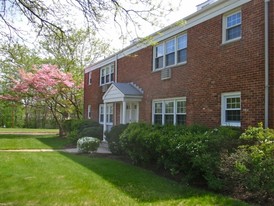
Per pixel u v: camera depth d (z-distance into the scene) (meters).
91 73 23.41
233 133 7.87
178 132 8.50
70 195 6.19
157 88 13.73
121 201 5.80
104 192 6.45
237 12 9.59
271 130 6.84
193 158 6.93
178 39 12.53
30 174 8.20
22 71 23.89
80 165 9.88
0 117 41.41
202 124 10.57
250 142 6.95
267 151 6.00
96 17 6.61
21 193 6.30
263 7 8.47
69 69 26.78
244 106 8.93
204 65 10.77
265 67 8.25
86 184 7.13
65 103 25.53
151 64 14.33
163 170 8.98
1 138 21.41
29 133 28.20
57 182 7.29
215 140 7.10
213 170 6.60
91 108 22.94
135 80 16.03
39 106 27.22
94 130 17.41
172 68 12.67
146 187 6.93
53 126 40.59
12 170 8.74
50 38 7.30
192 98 11.33
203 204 5.59
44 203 5.65
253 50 8.71
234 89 9.35
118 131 12.48
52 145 17.05
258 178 5.80
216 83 10.14
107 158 11.78
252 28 8.80
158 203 5.66
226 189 6.53
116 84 16.20
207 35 10.70
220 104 9.92
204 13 10.91
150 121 14.16
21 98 25.81
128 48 16.58
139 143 9.66
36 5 6.54
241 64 9.13
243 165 5.96
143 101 14.99
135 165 10.04
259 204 5.79
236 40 9.38
